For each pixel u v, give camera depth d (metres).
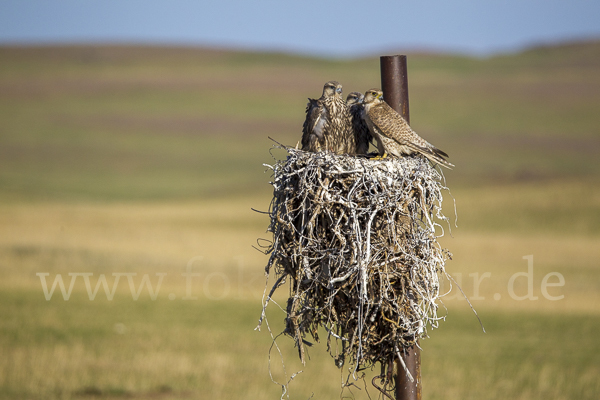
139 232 152.00
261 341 70.81
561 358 63.84
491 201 184.00
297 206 22.05
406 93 23.67
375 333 21.05
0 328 71.38
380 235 21.00
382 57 23.55
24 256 113.38
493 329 76.62
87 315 79.31
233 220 176.75
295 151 22.53
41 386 51.72
